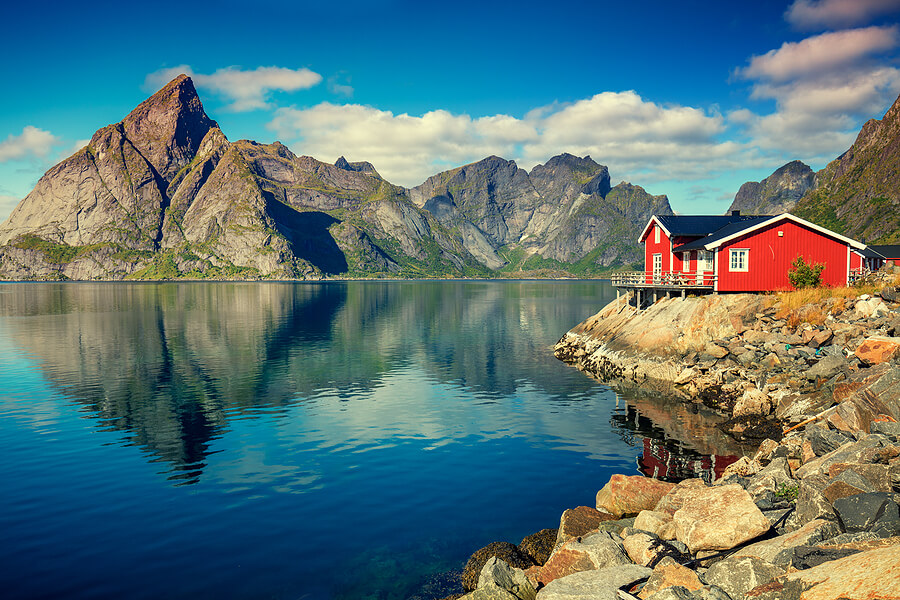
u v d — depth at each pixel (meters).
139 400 37.97
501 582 12.90
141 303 149.62
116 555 16.55
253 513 19.61
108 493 21.50
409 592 14.52
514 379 45.84
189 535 17.91
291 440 28.73
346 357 57.38
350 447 27.50
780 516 13.18
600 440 28.47
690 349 43.16
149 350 61.59
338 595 14.39
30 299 169.75
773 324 40.38
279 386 42.91
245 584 14.95
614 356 47.88
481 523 18.75
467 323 95.00
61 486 22.27
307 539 17.62
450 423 32.12
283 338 73.19
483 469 24.22
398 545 17.20
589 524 16.52
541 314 113.62
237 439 28.91
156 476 23.39
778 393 31.09
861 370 23.84
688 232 55.28
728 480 17.66
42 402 37.31
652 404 36.47
